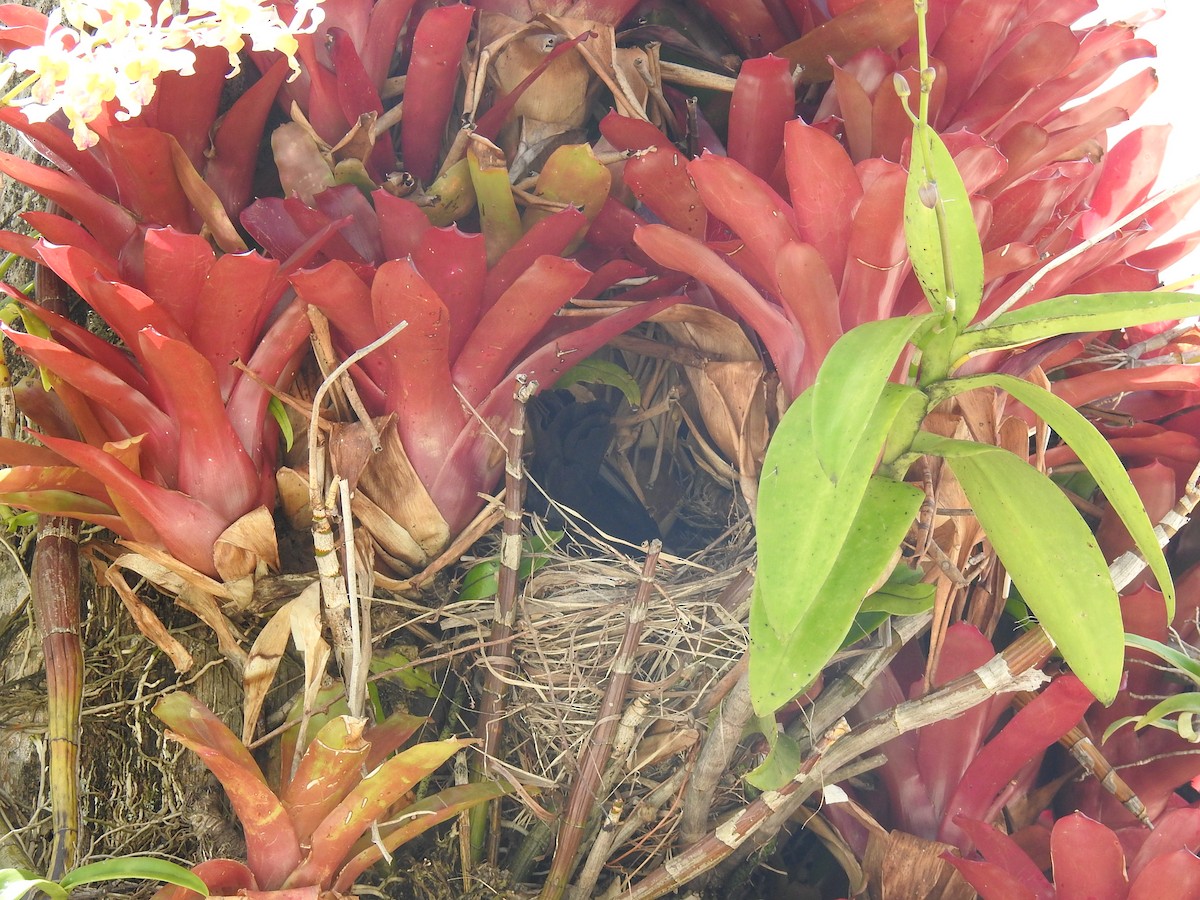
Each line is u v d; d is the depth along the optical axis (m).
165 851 0.66
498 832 0.73
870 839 0.72
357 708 0.61
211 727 0.61
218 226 0.69
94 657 0.67
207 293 0.63
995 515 0.59
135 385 0.67
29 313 0.69
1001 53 0.75
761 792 0.74
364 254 0.71
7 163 0.66
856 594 0.57
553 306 0.68
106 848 0.64
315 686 0.64
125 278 0.66
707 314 0.75
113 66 0.49
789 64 0.72
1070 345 0.75
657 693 0.73
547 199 0.72
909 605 0.68
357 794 0.60
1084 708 0.68
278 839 0.61
